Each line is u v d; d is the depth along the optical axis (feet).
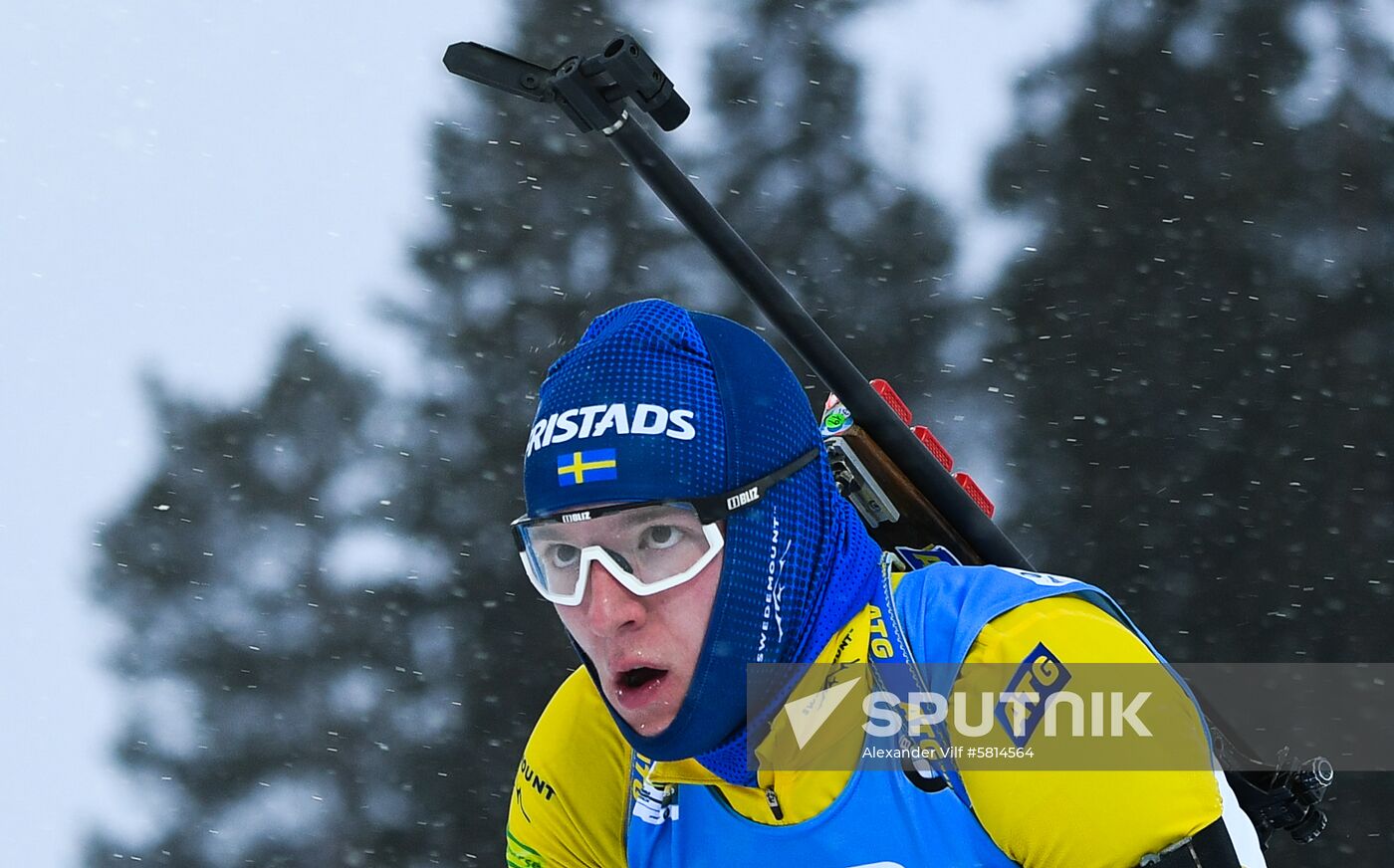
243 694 142.10
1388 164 153.38
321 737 136.98
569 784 22.82
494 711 133.59
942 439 141.08
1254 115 155.63
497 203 151.23
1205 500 136.87
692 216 24.38
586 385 19.58
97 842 142.51
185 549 149.07
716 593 19.43
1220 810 18.03
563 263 148.97
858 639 20.02
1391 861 115.24
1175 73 157.69
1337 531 136.26
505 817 131.34
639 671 19.60
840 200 151.12
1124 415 140.77
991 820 18.65
